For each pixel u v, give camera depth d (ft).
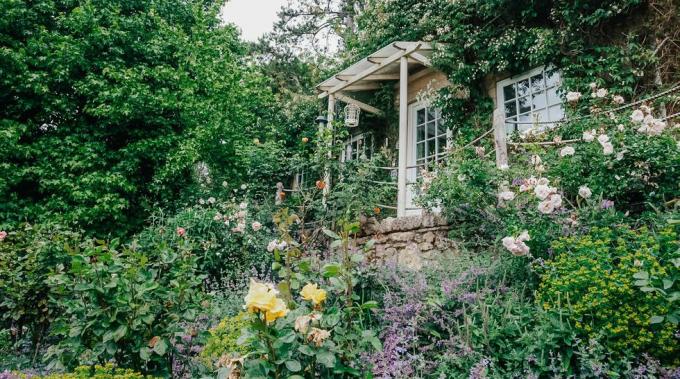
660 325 7.23
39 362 11.94
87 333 8.21
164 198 28.71
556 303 8.27
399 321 8.96
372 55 25.80
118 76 26.94
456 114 25.36
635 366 7.29
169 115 31.32
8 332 12.63
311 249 15.72
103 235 26.16
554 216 11.12
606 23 20.07
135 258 9.13
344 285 7.55
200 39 31.55
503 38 22.86
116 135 29.40
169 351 8.61
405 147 21.91
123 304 7.96
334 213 19.24
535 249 10.44
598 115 15.76
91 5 27.61
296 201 22.33
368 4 32.83
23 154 25.35
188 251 10.43
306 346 6.19
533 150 14.85
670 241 7.89
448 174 15.93
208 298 9.64
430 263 11.86
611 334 7.32
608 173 12.35
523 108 22.97
